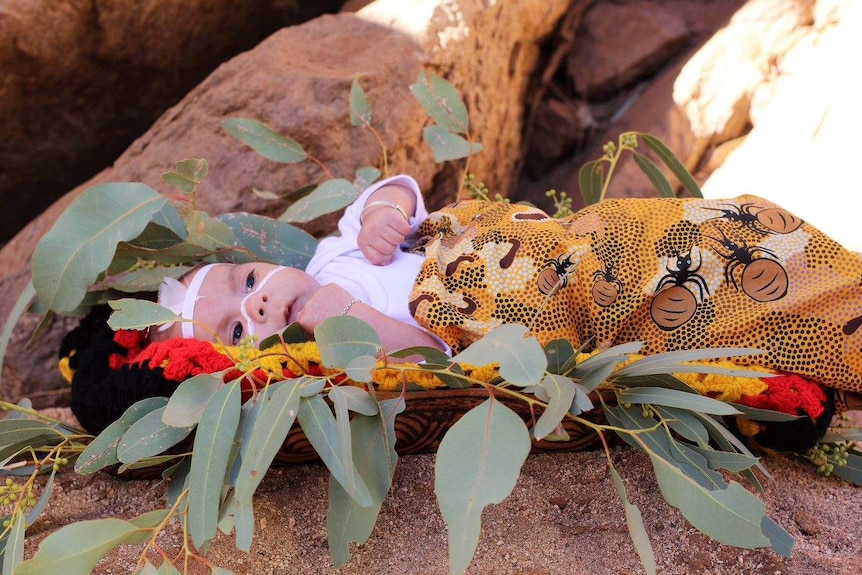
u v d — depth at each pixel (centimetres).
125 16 144
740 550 89
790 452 101
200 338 98
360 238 100
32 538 91
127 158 134
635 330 95
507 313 94
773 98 149
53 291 95
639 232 96
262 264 101
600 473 94
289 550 90
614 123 162
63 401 128
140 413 90
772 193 136
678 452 88
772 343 93
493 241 96
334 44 136
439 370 87
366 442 86
